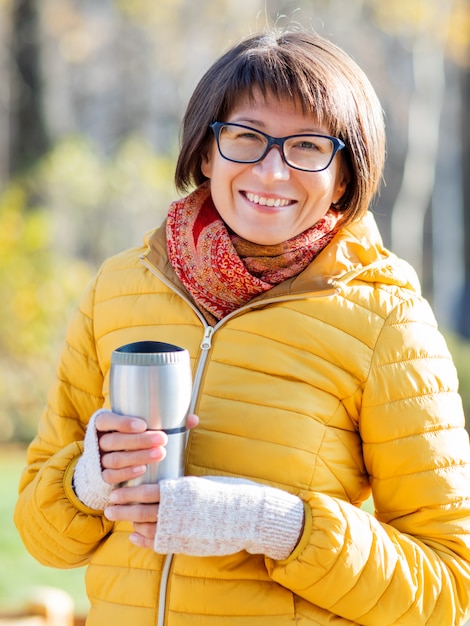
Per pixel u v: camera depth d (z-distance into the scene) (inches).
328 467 106.5
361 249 114.6
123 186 693.3
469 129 1049.5
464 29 928.9
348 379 107.8
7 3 767.7
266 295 112.1
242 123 109.0
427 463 105.3
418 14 923.4
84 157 699.4
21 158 751.7
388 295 111.5
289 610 103.0
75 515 110.1
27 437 490.3
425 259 1331.2
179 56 976.9
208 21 957.8
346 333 108.8
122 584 106.9
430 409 107.0
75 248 695.7
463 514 105.1
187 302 114.8
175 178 121.9
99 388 124.4
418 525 105.7
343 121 110.0
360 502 112.9
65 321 508.1
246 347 110.0
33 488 114.0
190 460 106.6
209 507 95.6
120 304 120.0
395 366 107.8
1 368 494.9
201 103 115.6
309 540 99.0
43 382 499.2
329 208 117.4
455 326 888.3
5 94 816.9
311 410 106.7
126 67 1145.4
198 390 109.7
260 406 107.0
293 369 108.1
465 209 1053.2
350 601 100.3
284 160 107.7
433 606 102.3
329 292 109.8
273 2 938.7
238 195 111.1
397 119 1106.7
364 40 1028.5
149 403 96.6
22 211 561.0
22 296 494.3
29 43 763.4
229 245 111.1
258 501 97.4
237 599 102.6
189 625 102.6
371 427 107.3
